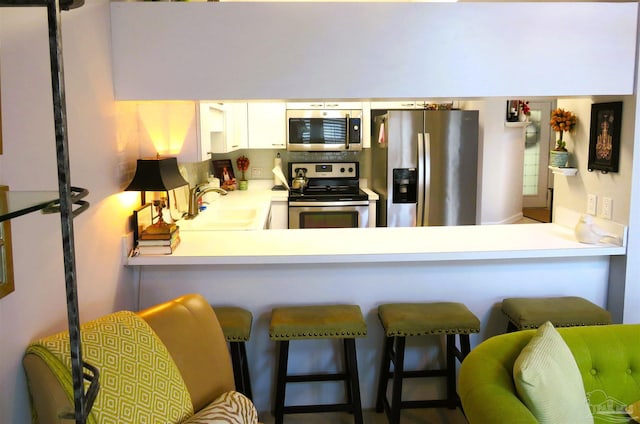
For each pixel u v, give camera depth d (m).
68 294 0.90
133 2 2.54
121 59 2.55
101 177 2.30
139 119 2.88
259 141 5.30
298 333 2.49
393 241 2.96
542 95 2.70
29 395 1.61
